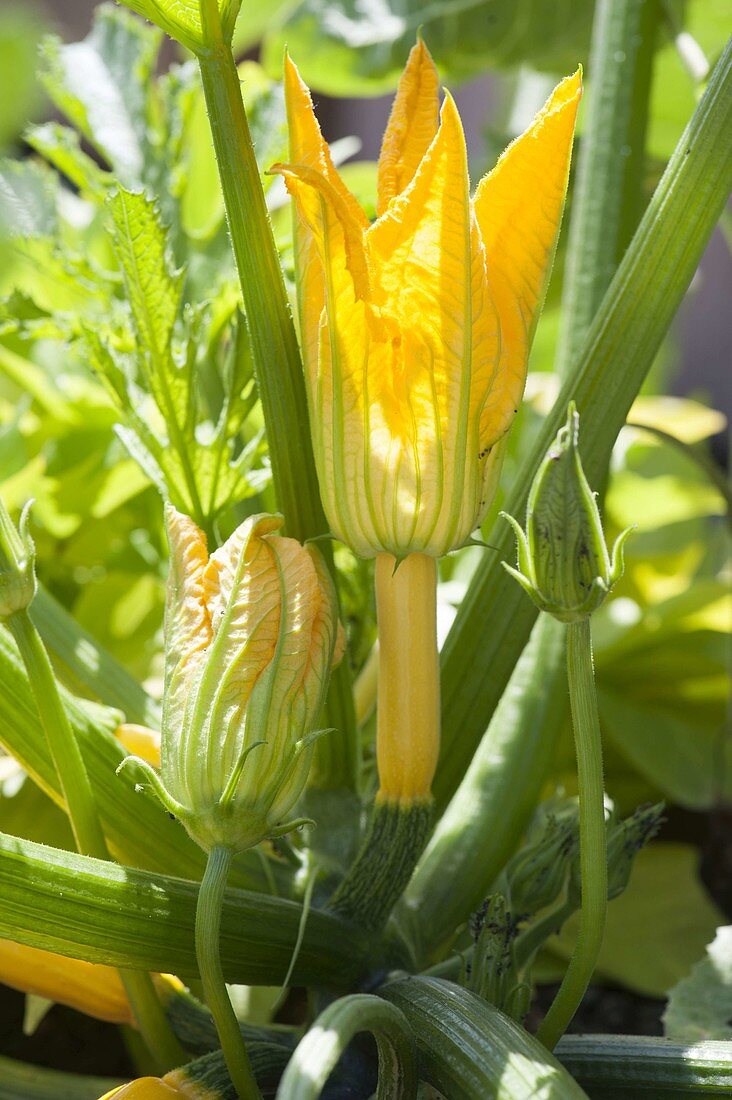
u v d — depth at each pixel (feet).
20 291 2.47
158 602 3.35
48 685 2.03
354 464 1.96
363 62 3.70
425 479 1.95
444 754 2.28
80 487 3.15
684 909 2.84
